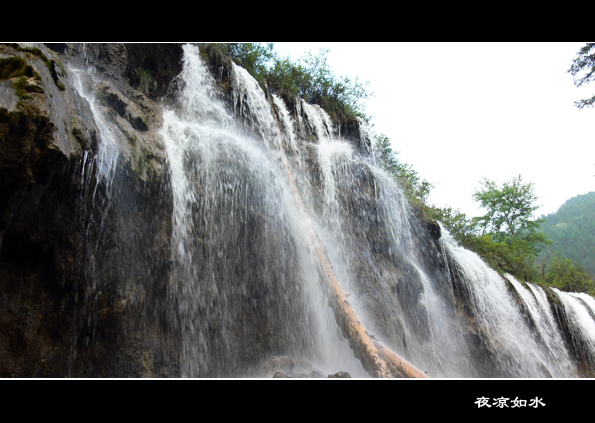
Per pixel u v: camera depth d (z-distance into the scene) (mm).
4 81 4363
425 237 14695
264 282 8375
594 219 108938
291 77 15617
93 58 7836
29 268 4969
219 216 8086
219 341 7332
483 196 37250
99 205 5730
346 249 11133
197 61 10031
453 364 13289
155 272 6672
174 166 7504
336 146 13312
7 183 4082
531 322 17109
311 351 8594
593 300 25156
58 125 4551
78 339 5465
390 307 11055
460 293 15164
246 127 10422
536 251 34906
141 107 7965
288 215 9453
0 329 4672
